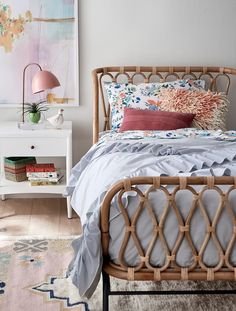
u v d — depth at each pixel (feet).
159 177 7.23
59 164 13.66
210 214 7.47
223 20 13.34
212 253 7.52
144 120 11.78
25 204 13.25
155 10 13.17
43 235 11.35
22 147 12.13
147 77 13.30
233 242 7.47
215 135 11.03
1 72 13.08
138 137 10.91
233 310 8.51
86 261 7.59
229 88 13.69
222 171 8.25
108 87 12.86
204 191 7.54
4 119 13.38
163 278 7.53
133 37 13.26
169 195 7.31
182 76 13.37
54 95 13.32
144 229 7.49
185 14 13.25
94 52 13.26
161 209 7.47
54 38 13.02
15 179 12.51
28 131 12.14
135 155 9.77
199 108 12.25
